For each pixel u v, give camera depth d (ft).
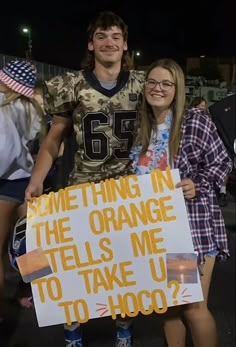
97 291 8.84
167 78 8.77
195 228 8.96
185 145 9.01
